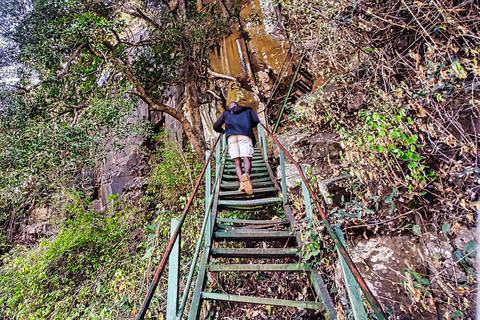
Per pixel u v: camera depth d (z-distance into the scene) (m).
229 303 3.35
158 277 1.41
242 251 2.51
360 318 1.41
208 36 8.86
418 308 2.18
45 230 9.09
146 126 7.46
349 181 3.15
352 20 3.26
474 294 1.94
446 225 2.23
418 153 2.55
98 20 5.87
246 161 3.67
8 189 5.18
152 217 6.94
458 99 2.41
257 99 8.55
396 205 2.65
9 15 6.21
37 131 4.86
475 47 2.27
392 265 2.49
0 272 6.36
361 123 3.31
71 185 7.13
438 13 2.48
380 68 3.14
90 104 6.11
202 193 5.77
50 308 4.75
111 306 3.71
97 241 5.98
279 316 3.03
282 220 2.98
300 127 5.28
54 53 5.77
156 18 9.04
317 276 2.19
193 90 9.12
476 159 2.20
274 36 8.37
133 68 8.18
